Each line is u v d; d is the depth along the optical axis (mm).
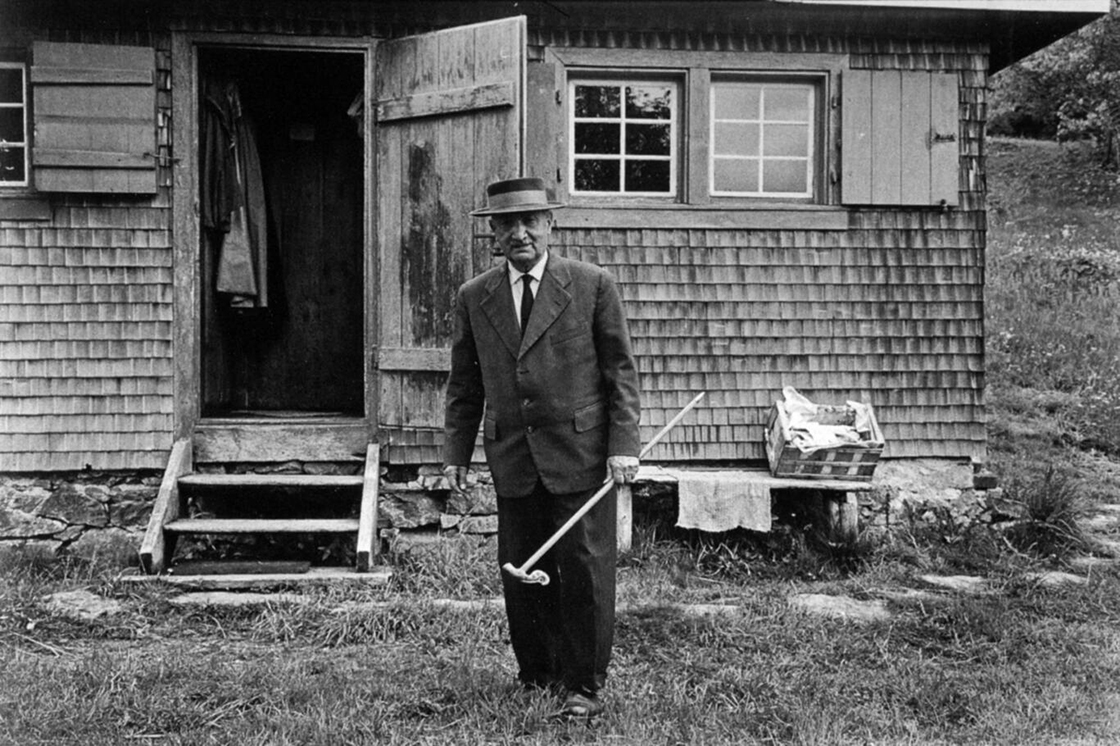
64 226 6426
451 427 4199
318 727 3740
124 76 6367
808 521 6723
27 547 6348
